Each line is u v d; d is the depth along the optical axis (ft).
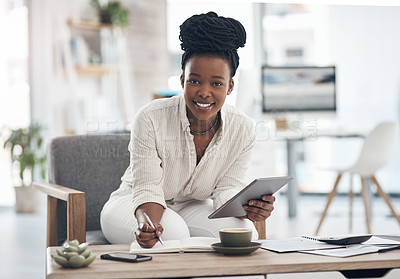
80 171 7.93
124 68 23.32
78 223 6.46
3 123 22.06
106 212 6.91
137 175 6.30
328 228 15.92
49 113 21.76
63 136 8.09
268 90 18.35
